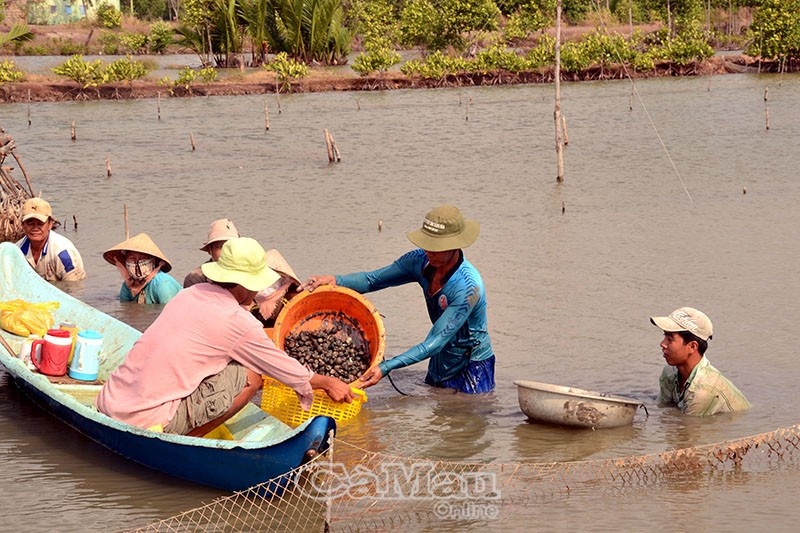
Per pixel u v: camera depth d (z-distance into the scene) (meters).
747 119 45.94
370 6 94.12
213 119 50.38
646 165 34.16
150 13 125.25
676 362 12.30
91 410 10.80
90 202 28.64
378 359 12.28
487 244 22.33
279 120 49.69
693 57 72.12
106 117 51.25
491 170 33.81
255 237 23.48
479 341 13.05
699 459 10.78
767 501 9.92
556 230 23.83
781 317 16.33
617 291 18.11
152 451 10.47
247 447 9.77
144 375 10.35
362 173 33.56
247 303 10.66
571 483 10.38
